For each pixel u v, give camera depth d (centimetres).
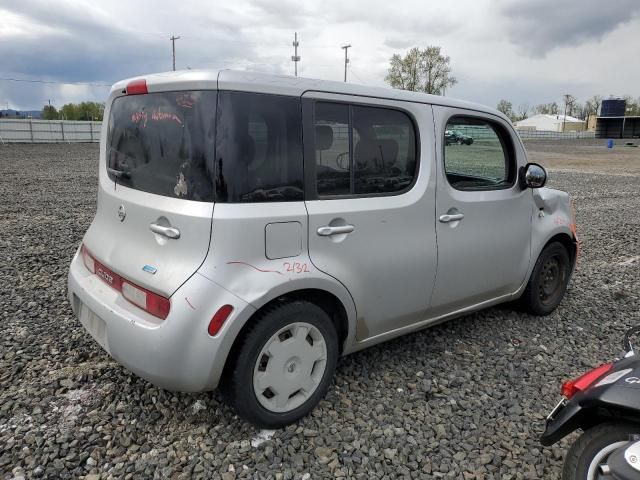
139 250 287
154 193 285
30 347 379
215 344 256
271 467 264
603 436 221
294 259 284
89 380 338
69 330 411
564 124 9606
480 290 404
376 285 326
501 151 414
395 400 331
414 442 290
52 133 3609
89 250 336
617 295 553
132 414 303
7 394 318
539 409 331
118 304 286
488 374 372
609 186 1647
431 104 357
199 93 266
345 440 289
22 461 260
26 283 520
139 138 302
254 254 268
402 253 336
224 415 305
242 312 260
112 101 339
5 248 654
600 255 738
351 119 312
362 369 368
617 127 8081
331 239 299
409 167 344
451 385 353
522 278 442
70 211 949
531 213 439
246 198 269
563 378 373
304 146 289
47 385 329
